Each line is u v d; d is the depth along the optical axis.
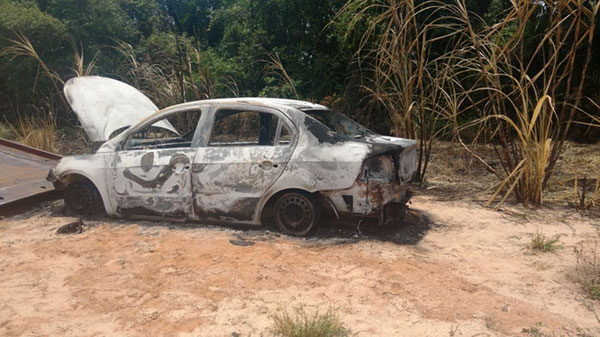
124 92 7.96
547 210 6.42
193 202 5.38
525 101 6.48
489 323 3.22
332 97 13.29
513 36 6.45
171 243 4.95
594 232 5.39
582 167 8.86
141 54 15.82
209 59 16.16
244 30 17.72
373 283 3.90
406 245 4.92
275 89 14.27
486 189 7.68
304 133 5.02
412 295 3.67
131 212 5.71
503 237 5.23
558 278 4.02
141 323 3.28
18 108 14.62
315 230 5.18
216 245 4.86
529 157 6.54
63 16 16.02
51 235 5.33
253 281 3.96
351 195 4.82
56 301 3.64
